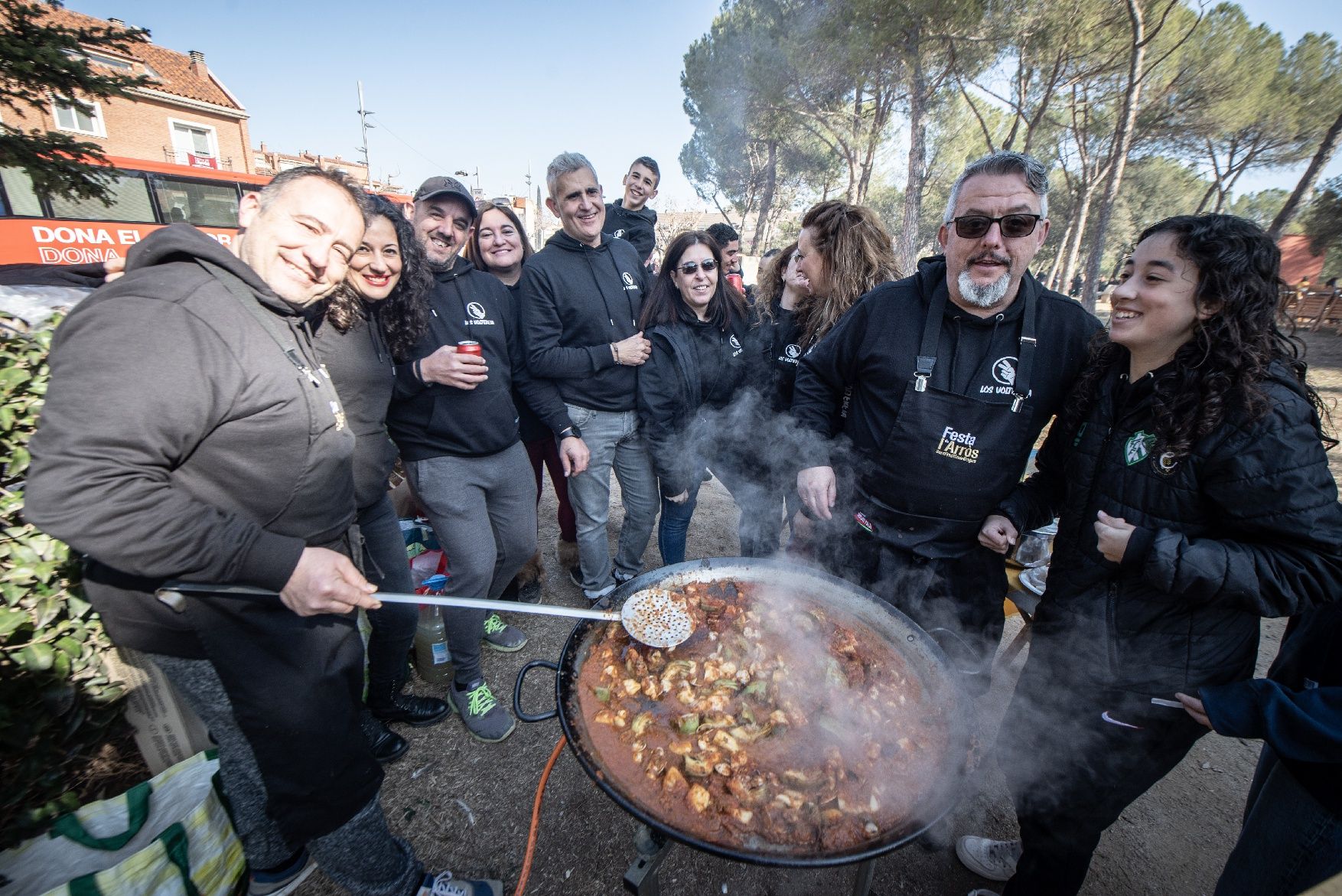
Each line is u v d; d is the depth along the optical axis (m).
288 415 1.22
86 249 9.02
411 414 2.11
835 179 22.53
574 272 2.61
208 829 1.56
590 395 2.68
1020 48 11.71
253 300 1.21
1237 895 1.34
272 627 1.29
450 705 2.47
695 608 1.86
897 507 1.94
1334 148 9.35
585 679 1.56
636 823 2.03
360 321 1.77
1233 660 1.34
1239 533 1.25
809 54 12.59
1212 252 1.17
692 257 2.50
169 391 1.04
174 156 19.56
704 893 1.84
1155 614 1.35
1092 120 14.53
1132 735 1.41
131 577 1.21
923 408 1.81
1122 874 1.96
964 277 1.70
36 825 1.54
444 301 2.15
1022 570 2.50
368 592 1.31
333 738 1.40
